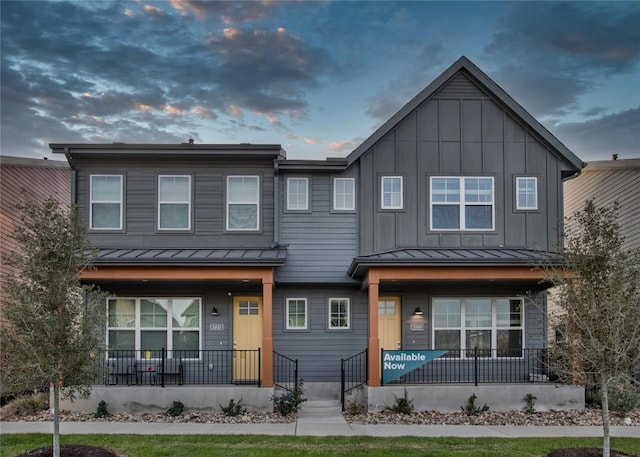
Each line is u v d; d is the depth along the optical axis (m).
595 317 8.16
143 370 13.74
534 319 14.69
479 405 12.53
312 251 14.64
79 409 12.45
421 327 14.62
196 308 14.48
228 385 12.98
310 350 14.56
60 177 19.64
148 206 14.73
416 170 14.88
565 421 11.63
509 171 14.99
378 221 14.72
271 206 14.85
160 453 8.60
